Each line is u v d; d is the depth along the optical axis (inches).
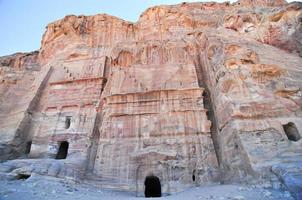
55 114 950.4
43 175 603.2
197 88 832.9
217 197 403.5
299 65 727.1
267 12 997.8
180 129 761.0
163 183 662.5
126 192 649.0
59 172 637.3
